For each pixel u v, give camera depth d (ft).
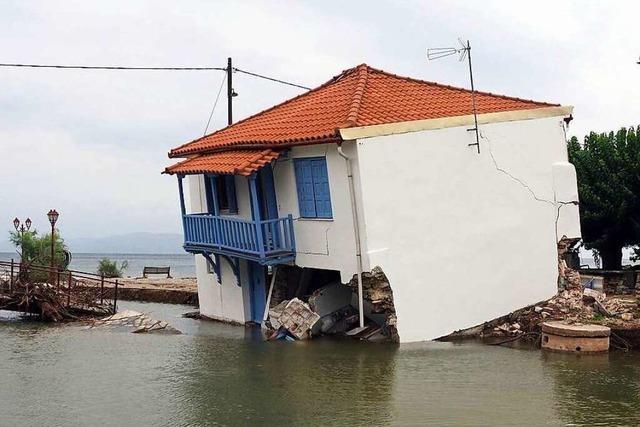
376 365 52.19
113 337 67.67
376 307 58.13
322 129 59.16
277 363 54.29
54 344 64.18
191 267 265.95
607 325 56.18
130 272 202.28
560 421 39.47
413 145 58.29
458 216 60.13
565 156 65.46
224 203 73.67
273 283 68.54
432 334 59.11
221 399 45.68
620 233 79.41
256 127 73.51
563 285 65.10
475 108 61.77
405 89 68.28
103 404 45.55
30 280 80.94
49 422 42.32
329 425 39.93
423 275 58.70
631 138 77.51
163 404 45.19
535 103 67.92
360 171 56.29
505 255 62.13
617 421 39.37
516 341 58.54
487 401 43.14
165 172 73.67
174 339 66.28
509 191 62.44
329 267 60.80
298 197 63.46
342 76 76.69
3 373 53.52
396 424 39.68
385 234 57.31
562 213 64.85
